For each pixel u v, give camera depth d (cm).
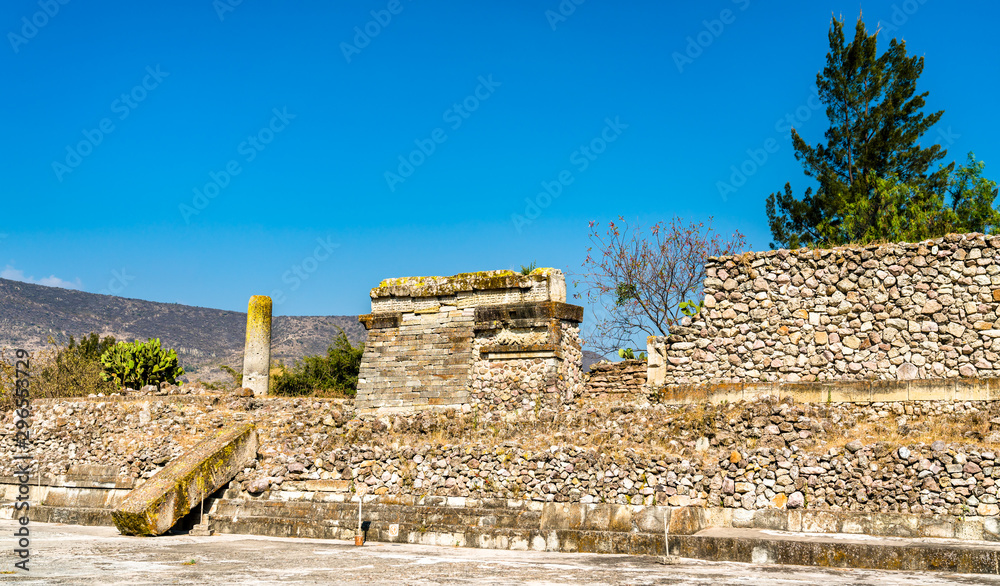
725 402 1919
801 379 1922
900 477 1432
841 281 1939
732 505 1498
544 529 1475
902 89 3403
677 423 1728
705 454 1603
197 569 1153
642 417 1805
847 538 1324
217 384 3653
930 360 1836
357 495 1739
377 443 1888
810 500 1466
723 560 1310
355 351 3728
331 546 1483
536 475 1641
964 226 2822
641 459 1575
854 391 1838
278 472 1823
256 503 1755
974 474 1389
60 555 1290
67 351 3438
